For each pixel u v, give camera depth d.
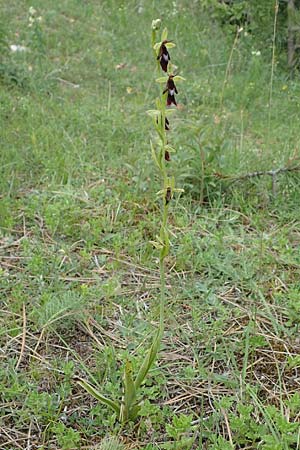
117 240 4.00
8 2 8.60
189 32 8.15
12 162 4.89
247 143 5.48
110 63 7.39
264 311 3.44
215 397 2.90
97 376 3.00
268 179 4.72
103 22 8.52
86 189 4.69
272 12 7.43
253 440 2.62
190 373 2.99
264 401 2.88
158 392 2.91
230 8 8.04
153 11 8.74
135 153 5.16
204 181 4.59
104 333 3.29
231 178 4.59
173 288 3.60
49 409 2.77
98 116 5.91
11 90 6.34
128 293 3.61
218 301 3.52
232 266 3.82
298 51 7.28
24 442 2.68
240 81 7.00
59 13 8.55
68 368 2.94
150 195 4.54
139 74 7.20
